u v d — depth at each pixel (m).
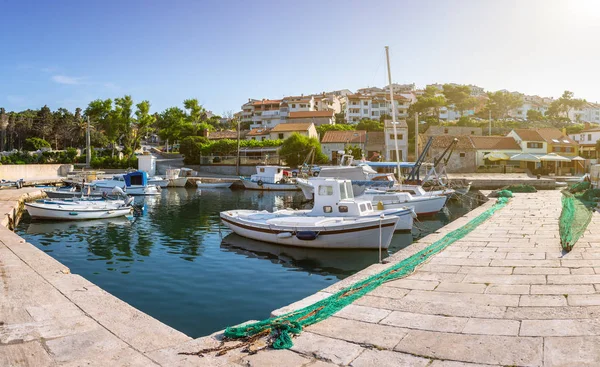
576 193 31.12
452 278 10.09
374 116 110.00
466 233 16.39
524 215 21.61
